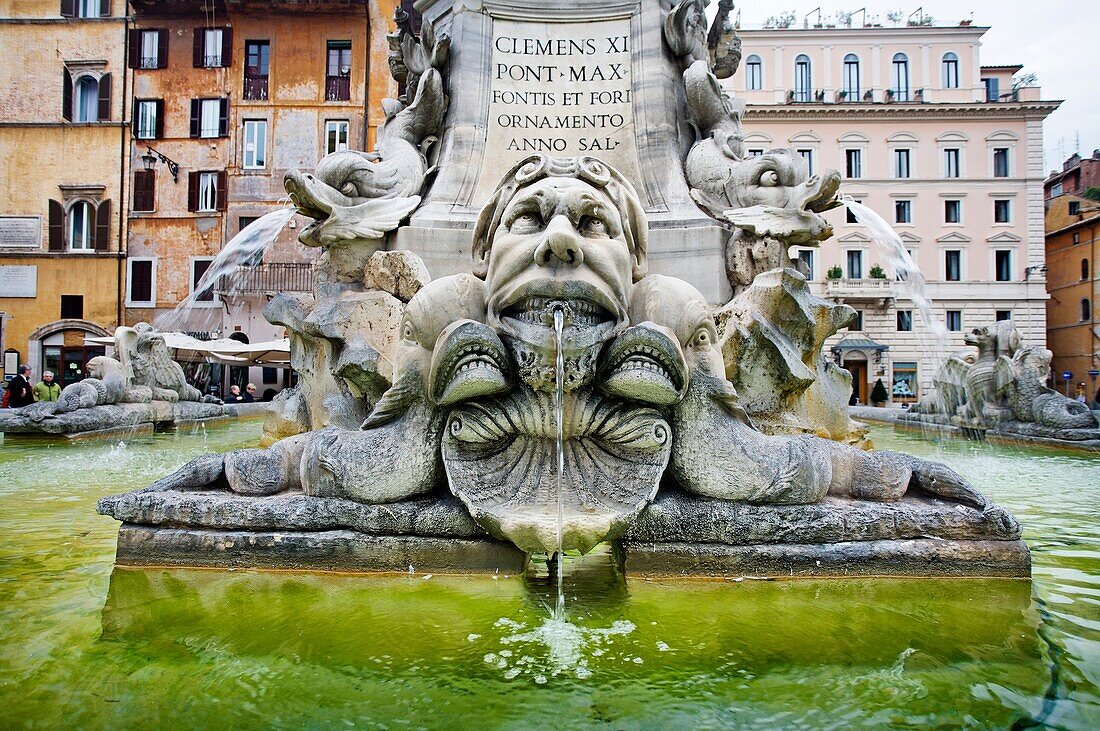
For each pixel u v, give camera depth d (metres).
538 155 2.55
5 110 24.83
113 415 7.50
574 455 2.38
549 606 2.04
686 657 1.73
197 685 1.58
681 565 2.24
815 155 32.97
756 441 2.33
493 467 2.34
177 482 2.47
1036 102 31.95
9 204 24.81
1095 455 6.39
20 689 1.56
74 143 24.78
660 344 2.18
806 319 3.52
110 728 1.42
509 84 4.50
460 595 2.12
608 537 2.21
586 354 2.22
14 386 10.72
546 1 4.58
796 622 1.92
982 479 4.96
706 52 4.73
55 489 4.13
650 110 4.39
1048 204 36.88
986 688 1.59
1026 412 7.66
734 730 1.43
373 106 24.45
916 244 32.62
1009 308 32.41
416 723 1.45
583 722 1.46
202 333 23.34
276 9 24.12
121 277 24.64
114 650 1.75
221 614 1.96
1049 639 1.83
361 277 4.09
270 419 4.23
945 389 9.29
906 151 32.88
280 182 24.38
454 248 4.02
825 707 1.51
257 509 2.33
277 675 1.63
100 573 2.29
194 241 24.52
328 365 3.77
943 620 1.94
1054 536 3.09
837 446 2.46
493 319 2.32
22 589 2.15
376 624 1.91
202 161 24.58
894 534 2.28
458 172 4.32
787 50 34.50
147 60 24.70
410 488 2.33
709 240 3.93
